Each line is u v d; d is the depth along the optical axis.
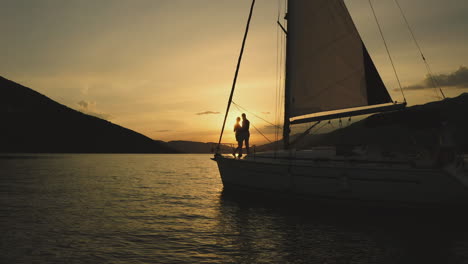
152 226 9.74
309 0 13.12
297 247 7.71
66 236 8.52
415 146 10.41
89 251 7.32
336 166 10.92
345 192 10.87
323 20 12.88
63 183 21.39
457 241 8.21
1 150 146.12
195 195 16.39
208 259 6.87
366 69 12.61
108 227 9.56
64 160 69.12
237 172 14.00
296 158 11.89
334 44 12.82
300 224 9.96
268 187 12.73
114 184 21.36
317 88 12.88
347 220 10.44
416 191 9.97
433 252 7.40
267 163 12.50
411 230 9.26
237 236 8.66
